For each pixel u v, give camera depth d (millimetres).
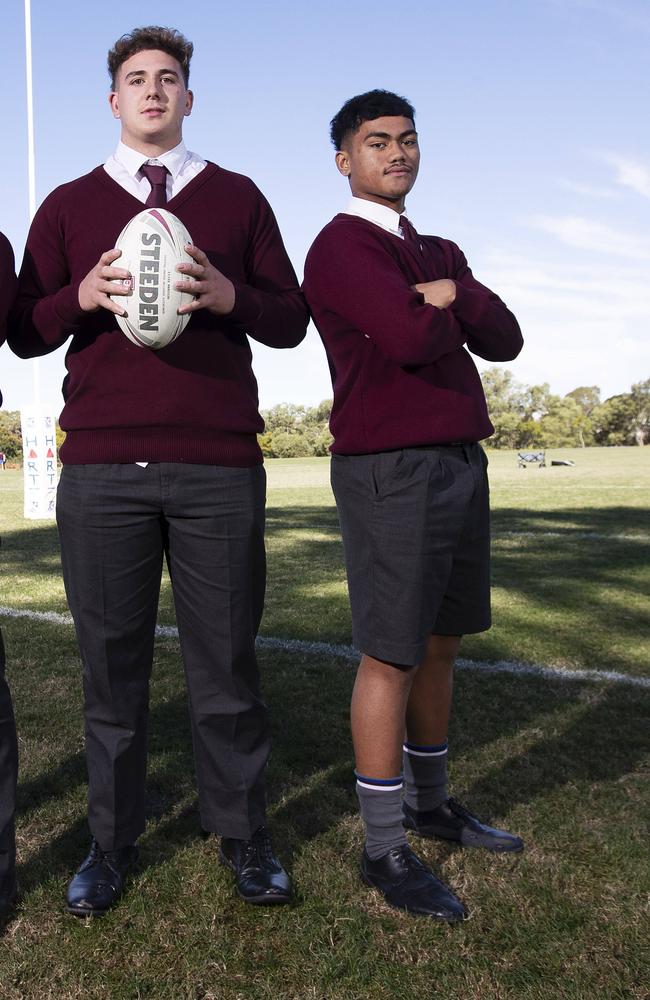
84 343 2041
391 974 1762
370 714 2094
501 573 6859
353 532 2158
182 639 2150
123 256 1900
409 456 2066
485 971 1771
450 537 2115
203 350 2031
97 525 2000
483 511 2256
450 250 2439
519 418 82438
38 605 5621
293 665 4109
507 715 3371
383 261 2082
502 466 33469
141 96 2021
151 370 1985
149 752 2973
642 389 79875
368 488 2102
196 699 2133
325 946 1856
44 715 3357
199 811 2434
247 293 2016
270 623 5039
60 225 2086
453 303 2057
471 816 2369
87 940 1880
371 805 2098
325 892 2074
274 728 3225
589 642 4574
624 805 2545
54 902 2037
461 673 3963
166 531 2123
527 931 1909
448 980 1739
